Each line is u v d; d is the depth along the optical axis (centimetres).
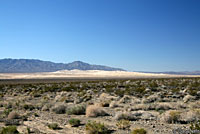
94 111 1769
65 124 1495
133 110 1977
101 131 1191
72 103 2753
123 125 1308
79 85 6575
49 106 2367
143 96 3175
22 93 4728
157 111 1870
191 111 1565
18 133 1213
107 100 2770
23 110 2264
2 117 1794
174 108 2000
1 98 3712
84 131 1269
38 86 6706
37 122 1596
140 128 1177
